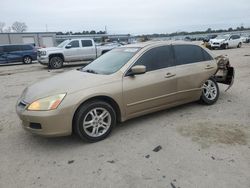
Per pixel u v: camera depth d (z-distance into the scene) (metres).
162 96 5.05
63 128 4.02
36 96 4.14
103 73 4.75
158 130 4.69
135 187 3.11
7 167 3.68
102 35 75.69
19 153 4.08
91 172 3.46
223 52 23.08
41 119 3.92
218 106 5.94
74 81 4.43
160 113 5.56
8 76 13.64
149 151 3.95
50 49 16.62
